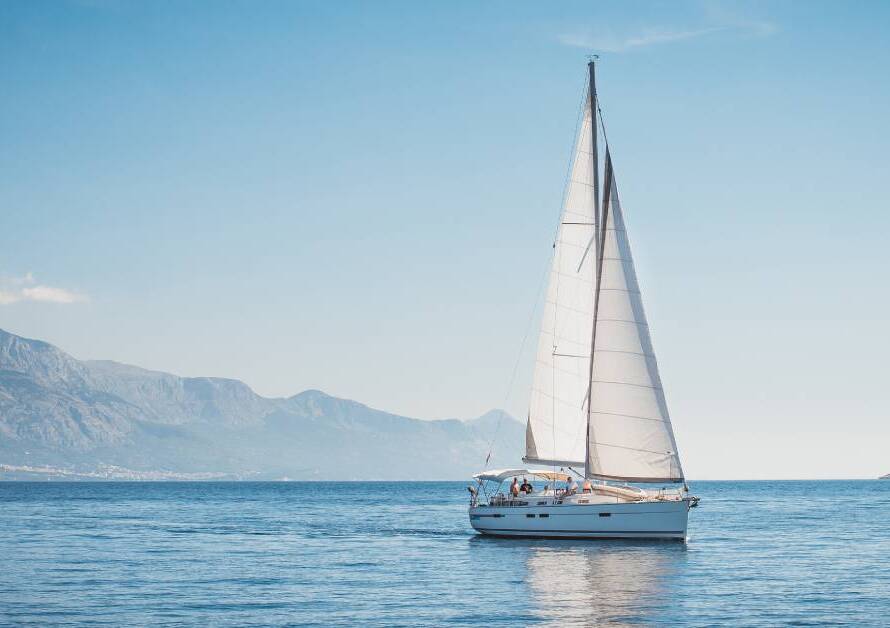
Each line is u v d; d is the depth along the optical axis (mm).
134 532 92875
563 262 66812
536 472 68125
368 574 56500
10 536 86812
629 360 64375
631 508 64875
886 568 58656
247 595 48469
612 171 65438
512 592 48656
